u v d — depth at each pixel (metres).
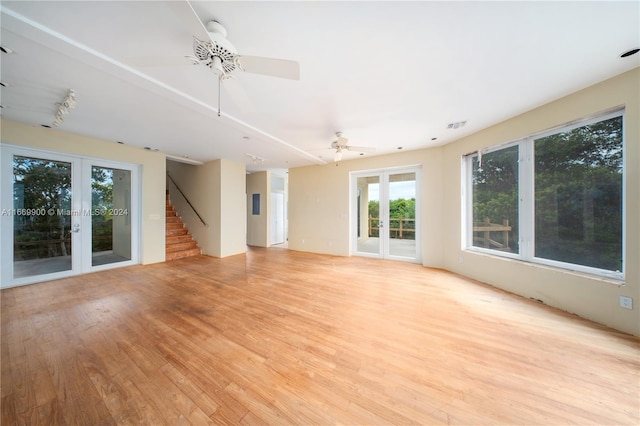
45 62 1.94
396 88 2.40
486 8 1.46
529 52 1.87
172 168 6.96
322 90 2.43
